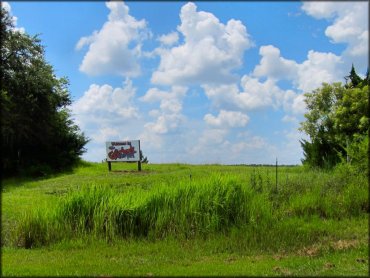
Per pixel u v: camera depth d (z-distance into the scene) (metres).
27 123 28.25
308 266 7.68
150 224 10.45
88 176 22.77
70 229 10.32
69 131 30.64
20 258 8.73
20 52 28.73
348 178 12.72
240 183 11.48
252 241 9.48
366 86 18.58
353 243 9.09
